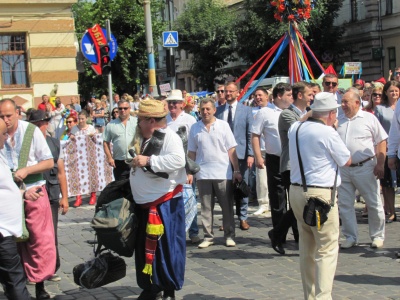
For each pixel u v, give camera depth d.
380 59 38.56
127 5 37.00
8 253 5.45
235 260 7.96
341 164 5.61
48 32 22.69
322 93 5.77
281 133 7.98
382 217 8.20
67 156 13.02
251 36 37.12
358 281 6.79
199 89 48.25
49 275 6.47
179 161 5.71
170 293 6.05
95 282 5.91
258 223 10.24
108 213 5.71
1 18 22.16
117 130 10.73
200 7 44.00
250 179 11.88
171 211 5.86
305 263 5.85
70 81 23.03
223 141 8.52
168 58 17.94
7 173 5.51
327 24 36.84
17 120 6.34
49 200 7.05
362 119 8.05
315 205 5.51
